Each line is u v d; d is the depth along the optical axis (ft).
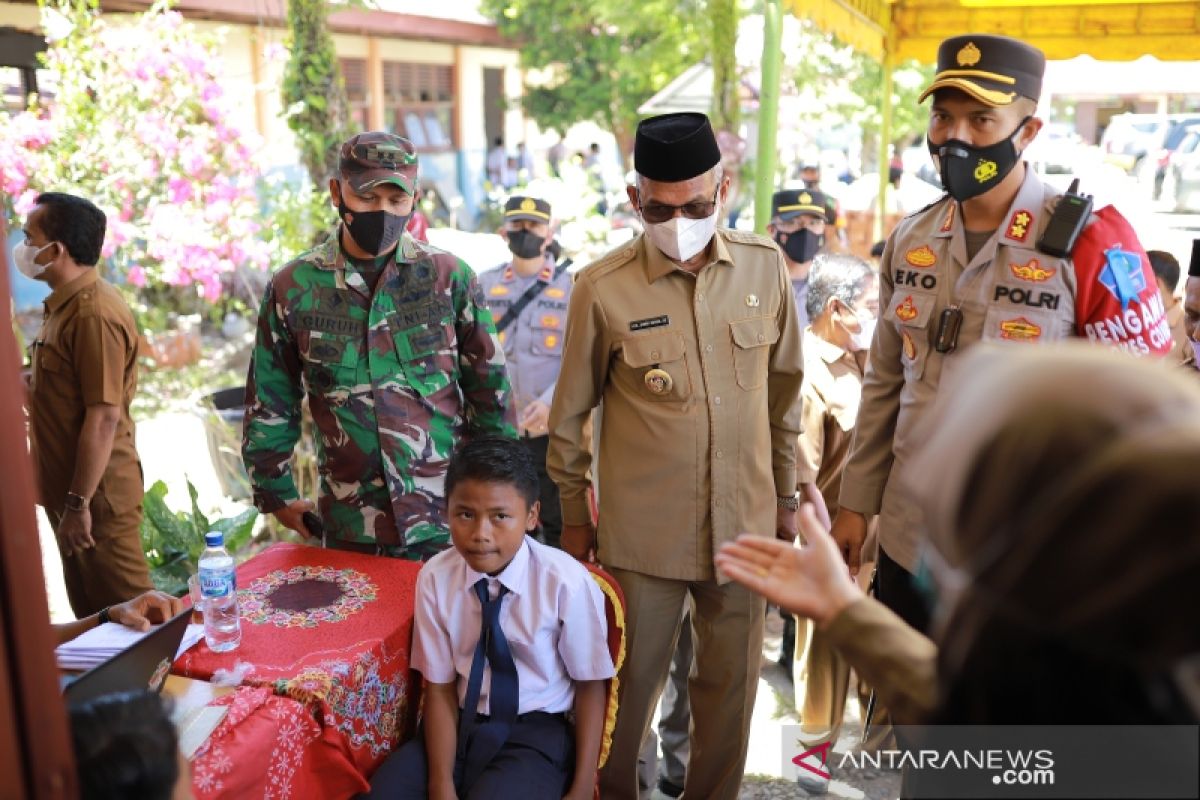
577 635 7.64
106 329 10.54
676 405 8.37
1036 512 2.42
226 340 27.53
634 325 8.37
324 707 6.70
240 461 16.63
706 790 9.08
